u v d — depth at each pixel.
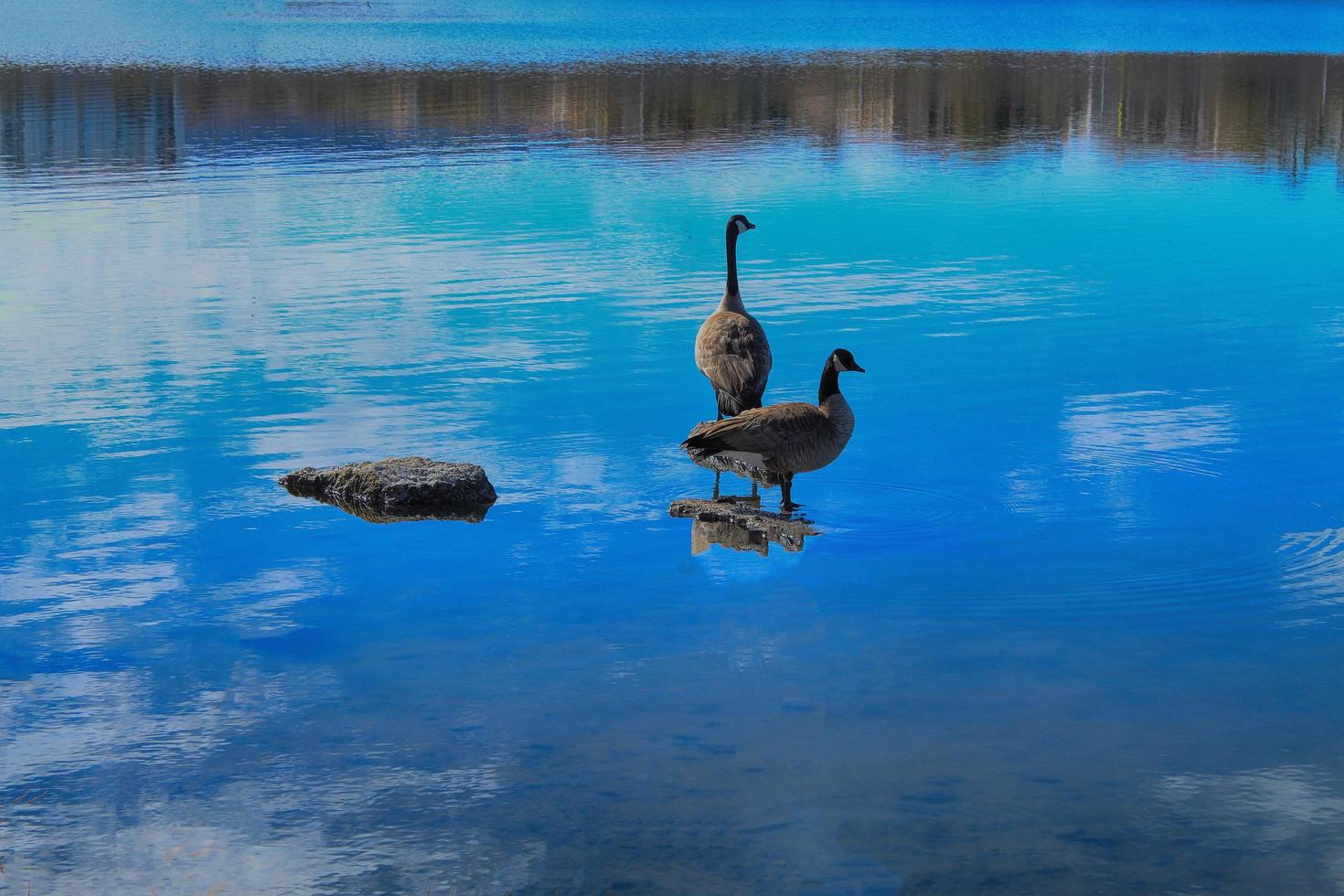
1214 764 6.29
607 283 18.45
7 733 6.60
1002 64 63.28
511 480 10.77
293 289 18.11
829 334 15.66
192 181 27.38
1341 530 9.48
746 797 5.99
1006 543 9.28
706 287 18.27
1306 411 12.48
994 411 12.54
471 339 15.46
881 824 5.77
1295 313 16.70
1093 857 5.52
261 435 11.90
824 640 7.72
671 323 16.25
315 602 8.32
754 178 28.38
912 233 22.31
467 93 45.44
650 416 12.55
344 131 35.81
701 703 6.92
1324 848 5.59
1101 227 22.97
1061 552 9.09
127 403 12.88
